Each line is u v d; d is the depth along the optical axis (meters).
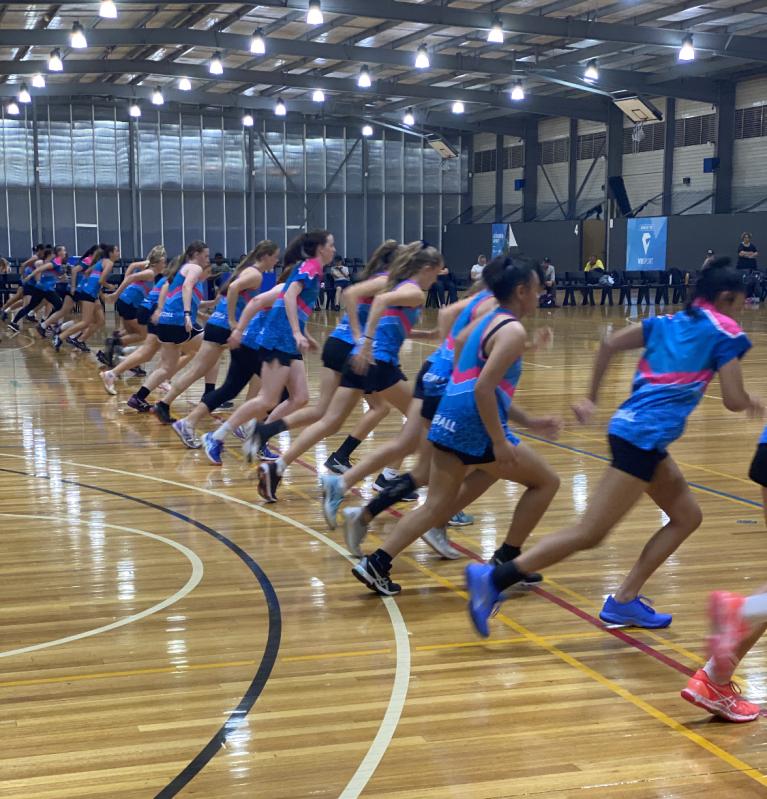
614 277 26.38
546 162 31.19
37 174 29.53
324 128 32.34
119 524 5.46
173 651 3.66
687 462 7.18
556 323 20.11
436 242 34.19
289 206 32.31
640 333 3.64
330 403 5.88
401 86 26.03
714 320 3.47
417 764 2.82
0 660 3.58
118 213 30.58
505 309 3.79
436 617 4.05
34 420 8.92
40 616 4.04
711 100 25.19
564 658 3.62
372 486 6.41
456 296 26.67
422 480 4.68
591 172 29.52
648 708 3.20
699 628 3.92
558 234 29.22
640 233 26.70
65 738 2.97
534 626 3.95
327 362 5.87
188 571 4.64
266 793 2.65
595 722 3.10
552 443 7.96
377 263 5.70
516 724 3.08
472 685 3.37
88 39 19.17
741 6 19.25
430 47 22.77
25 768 2.79
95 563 4.76
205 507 5.85
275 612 4.10
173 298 9.01
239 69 24.23
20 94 25.47
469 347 3.86
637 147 27.94
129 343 12.11
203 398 7.63
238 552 4.95
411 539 4.24
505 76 26.02
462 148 34.06
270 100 29.20
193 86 28.73
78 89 26.50
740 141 25.14
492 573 3.56
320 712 3.15
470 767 2.80
